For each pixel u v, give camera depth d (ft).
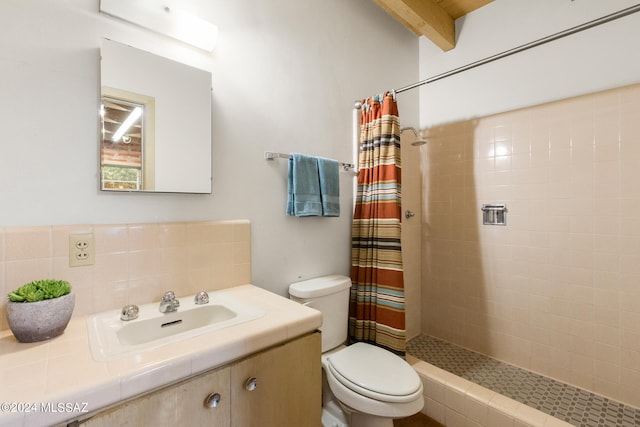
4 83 2.88
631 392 5.15
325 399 4.97
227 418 2.53
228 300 3.72
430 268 7.85
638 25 5.22
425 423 5.12
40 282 2.70
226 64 4.42
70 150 3.21
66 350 2.39
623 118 5.22
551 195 5.96
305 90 5.48
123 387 2.01
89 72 3.33
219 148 4.34
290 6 5.27
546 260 6.03
